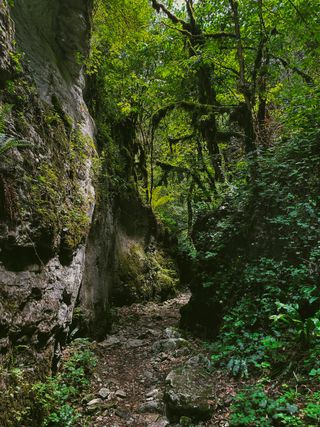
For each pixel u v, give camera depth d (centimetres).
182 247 1464
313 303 489
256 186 641
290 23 758
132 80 1136
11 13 541
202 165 1032
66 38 703
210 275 680
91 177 732
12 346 382
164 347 614
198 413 408
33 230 423
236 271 629
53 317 468
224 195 756
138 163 1280
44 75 586
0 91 409
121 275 1000
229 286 627
